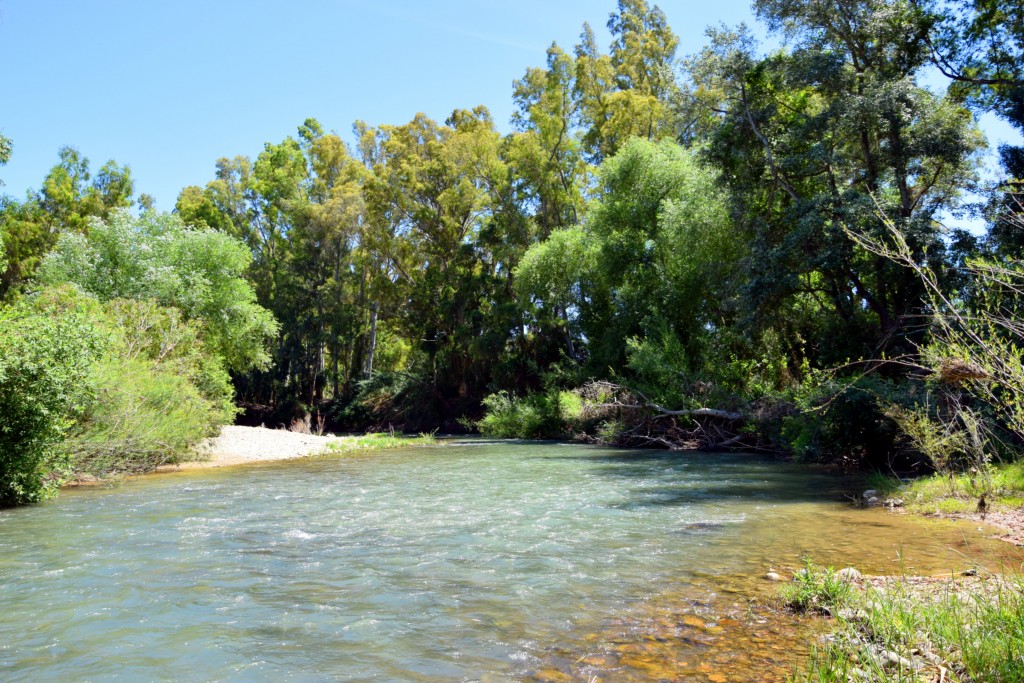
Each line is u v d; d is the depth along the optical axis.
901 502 10.25
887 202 19.41
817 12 21.61
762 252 21.89
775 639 4.71
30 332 11.38
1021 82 19.52
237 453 21.38
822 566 6.70
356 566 7.15
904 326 18.34
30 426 11.22
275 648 4.77
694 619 5.25
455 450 24.53
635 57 43.34
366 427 48.88
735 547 7.81
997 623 3.88
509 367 41.16
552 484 14.16
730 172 24.52
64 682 4.20
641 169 32.16
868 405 14.86
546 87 43.03
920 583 5.66
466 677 4.21
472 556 7.58
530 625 5.22
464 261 46.47
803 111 24.27
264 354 34.91
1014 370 4.02
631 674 4.19
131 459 16.17
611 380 31.30
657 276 30.27
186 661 4.54
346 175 55.12
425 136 51.66
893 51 21.78
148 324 21.12
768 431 21.09
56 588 6.31
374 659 4.55
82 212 45.94
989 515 8.67
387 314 52.28
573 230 36.09
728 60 23.59
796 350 27.19
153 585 6.43
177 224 31.75
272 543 8.32
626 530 9.02
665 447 24.83
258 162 63.66
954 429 10.91
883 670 3.79
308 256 53.84
